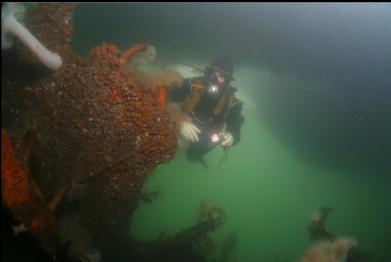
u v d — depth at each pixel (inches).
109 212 141.1
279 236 522.3
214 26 250.8
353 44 259.8
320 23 240.5
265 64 289.1
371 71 291.4
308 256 199.5
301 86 326.6
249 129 433.4
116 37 268.1
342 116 386.3
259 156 488.4
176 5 234.2
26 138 106.8
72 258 103.0
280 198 589.9
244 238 464.1
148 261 195.2
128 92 123.8
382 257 382.0
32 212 87.7
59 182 126.4
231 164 463.5
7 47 105.3
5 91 118.0
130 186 138.5
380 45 255.0
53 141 126.0
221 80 195.3
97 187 136.0
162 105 126.7
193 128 166.4
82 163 129.7
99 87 125.6
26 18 128.1
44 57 114.7
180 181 348.2
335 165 552.7
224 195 438.9
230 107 203.0
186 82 196.2
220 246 337.7
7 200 80.7
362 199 729.0
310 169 588.4
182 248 213.0
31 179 96.3
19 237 84.0
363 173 571.2
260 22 243.9
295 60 283.6
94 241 142.7
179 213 340.5
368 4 220.8
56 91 126.4
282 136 473.4
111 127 127.3
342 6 224.4
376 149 458.3
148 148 129.6
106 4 232.4
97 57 126.7
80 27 253.3
